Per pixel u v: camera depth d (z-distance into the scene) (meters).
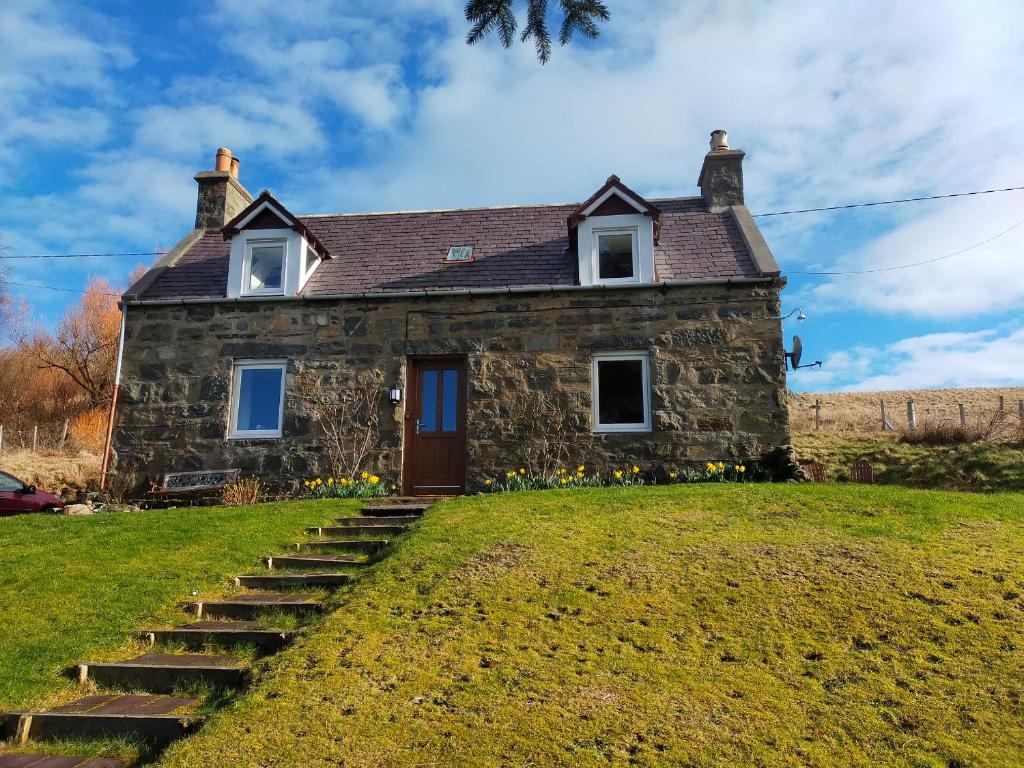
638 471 11.99
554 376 12.49
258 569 7.62
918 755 4.05
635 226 13.10
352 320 13.00
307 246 13.84
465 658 5.11
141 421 12.87
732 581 6.18
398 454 12.42
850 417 27.38
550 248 14.11
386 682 4.83
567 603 5.89
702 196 15.57
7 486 13.16
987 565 6.40
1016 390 38.94
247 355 12.99
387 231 15.37
